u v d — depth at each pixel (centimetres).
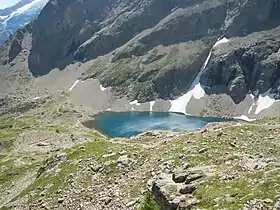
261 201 2727
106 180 4875
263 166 3428
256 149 4762
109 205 4294
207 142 5172
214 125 7269
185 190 3284
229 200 2886
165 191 3328
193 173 3556
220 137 5381
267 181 2945
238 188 3044
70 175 5300
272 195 2761
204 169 3653
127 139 6900
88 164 5403
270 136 5312
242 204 2770
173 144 5422
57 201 4850
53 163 6125
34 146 15850
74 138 17138
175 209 3112
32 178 7944
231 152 4597
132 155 5259
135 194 4262
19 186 7738
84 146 6259
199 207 2967
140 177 4597
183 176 3541
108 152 5600
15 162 12025
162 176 3775
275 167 3319
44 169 6341
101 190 4681
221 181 3275
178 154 4812
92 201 4541
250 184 3048
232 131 5716
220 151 4672
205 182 3322
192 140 5406
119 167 5041
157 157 4984
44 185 5466
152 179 4338
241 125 6197
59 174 5500
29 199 5275
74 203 4666
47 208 4812
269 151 4650
